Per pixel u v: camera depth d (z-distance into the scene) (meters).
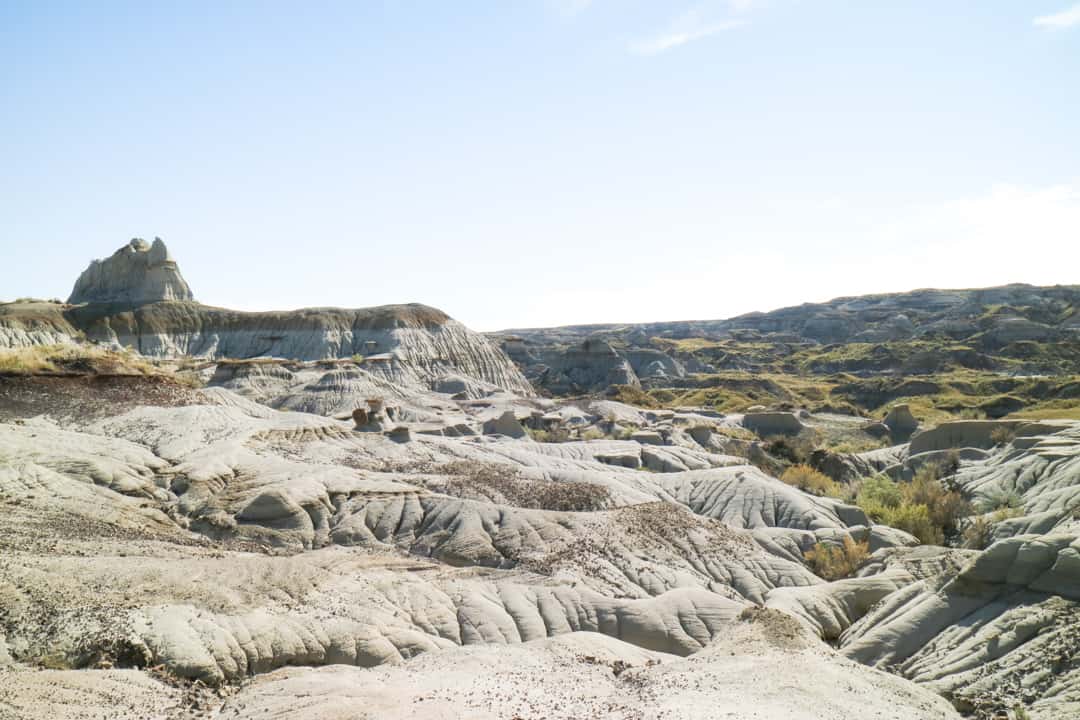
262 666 34.66
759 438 130.12
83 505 53.53
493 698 26.88
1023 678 32.00
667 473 86.12
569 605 46.41
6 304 178.00
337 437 85.25
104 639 32.03
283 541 56.66
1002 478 80.00
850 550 60.62
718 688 26.55
